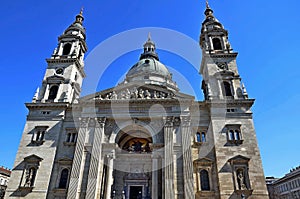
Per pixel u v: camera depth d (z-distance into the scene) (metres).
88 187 43.31
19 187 44.97
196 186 43.53
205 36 66.31
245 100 51.59
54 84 58.91
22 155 48.66
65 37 67.88
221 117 50.06
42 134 51.25
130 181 51.00
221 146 46.84
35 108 54.44
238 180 43.34
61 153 49.09
